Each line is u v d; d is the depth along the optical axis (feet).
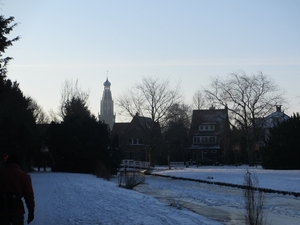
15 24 65.87
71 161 160.45
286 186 99.91
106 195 70.59
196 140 305.94
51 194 72.08
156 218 45.52
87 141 161.48
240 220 51.78
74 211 51.08
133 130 238.07
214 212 60.13
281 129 182.39
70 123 162.71
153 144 232.73
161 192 96.17
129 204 58.39
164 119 233.96
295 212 61.82
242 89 218.59
